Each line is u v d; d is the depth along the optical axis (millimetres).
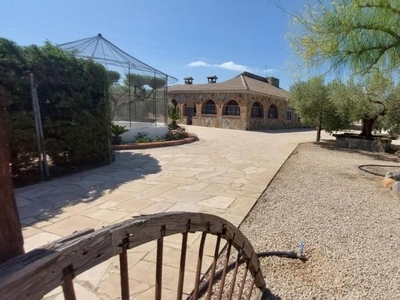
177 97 23984
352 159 9000
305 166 7605
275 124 24453
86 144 6438
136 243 1047
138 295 2096
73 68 6023
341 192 5082
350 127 12984
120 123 12094
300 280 2416
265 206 4246
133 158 8148
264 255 2789
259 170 6777
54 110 5754
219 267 2516
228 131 18734
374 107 9984
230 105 21312
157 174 6152
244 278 1953
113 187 5039
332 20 5129
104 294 2100
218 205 4176
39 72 5242
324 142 13625
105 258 913
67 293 783
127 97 11836
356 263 2688
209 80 26609
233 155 8992
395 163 8336
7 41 4746
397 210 4148
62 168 6277
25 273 654
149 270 2430
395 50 5066
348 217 3848
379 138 11328
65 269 766
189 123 23609
